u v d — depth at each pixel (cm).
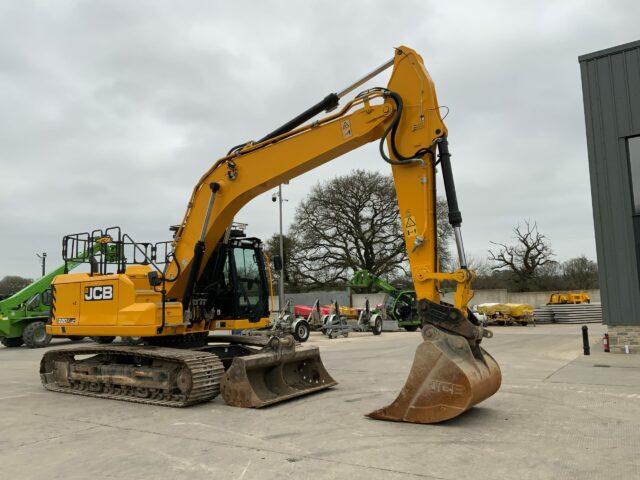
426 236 626
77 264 959
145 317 789
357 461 471
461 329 582
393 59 675
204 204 842
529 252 4769
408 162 638
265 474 443
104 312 845
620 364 1116
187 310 834
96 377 853
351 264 3759
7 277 5059
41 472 462
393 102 664
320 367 877
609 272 1317
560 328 2761
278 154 770
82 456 508
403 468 448
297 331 1956
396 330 2761
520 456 476
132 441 560
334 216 3800
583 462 458
